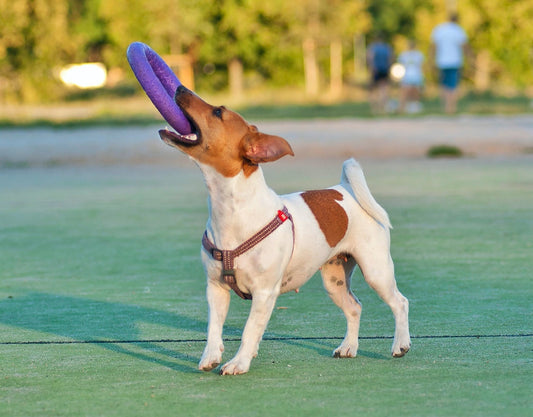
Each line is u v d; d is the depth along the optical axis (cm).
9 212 1399
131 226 1248
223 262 591
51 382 570
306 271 631
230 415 499
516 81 4725
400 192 1527
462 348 648
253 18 4919
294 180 1698
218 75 5441
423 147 2200
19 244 1127
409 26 7131
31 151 2286
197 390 551
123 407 517
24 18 4228
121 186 1725
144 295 842
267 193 603
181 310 782
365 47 7319
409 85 3241
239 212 588
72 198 1556
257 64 5300
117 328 720
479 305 781
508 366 597
